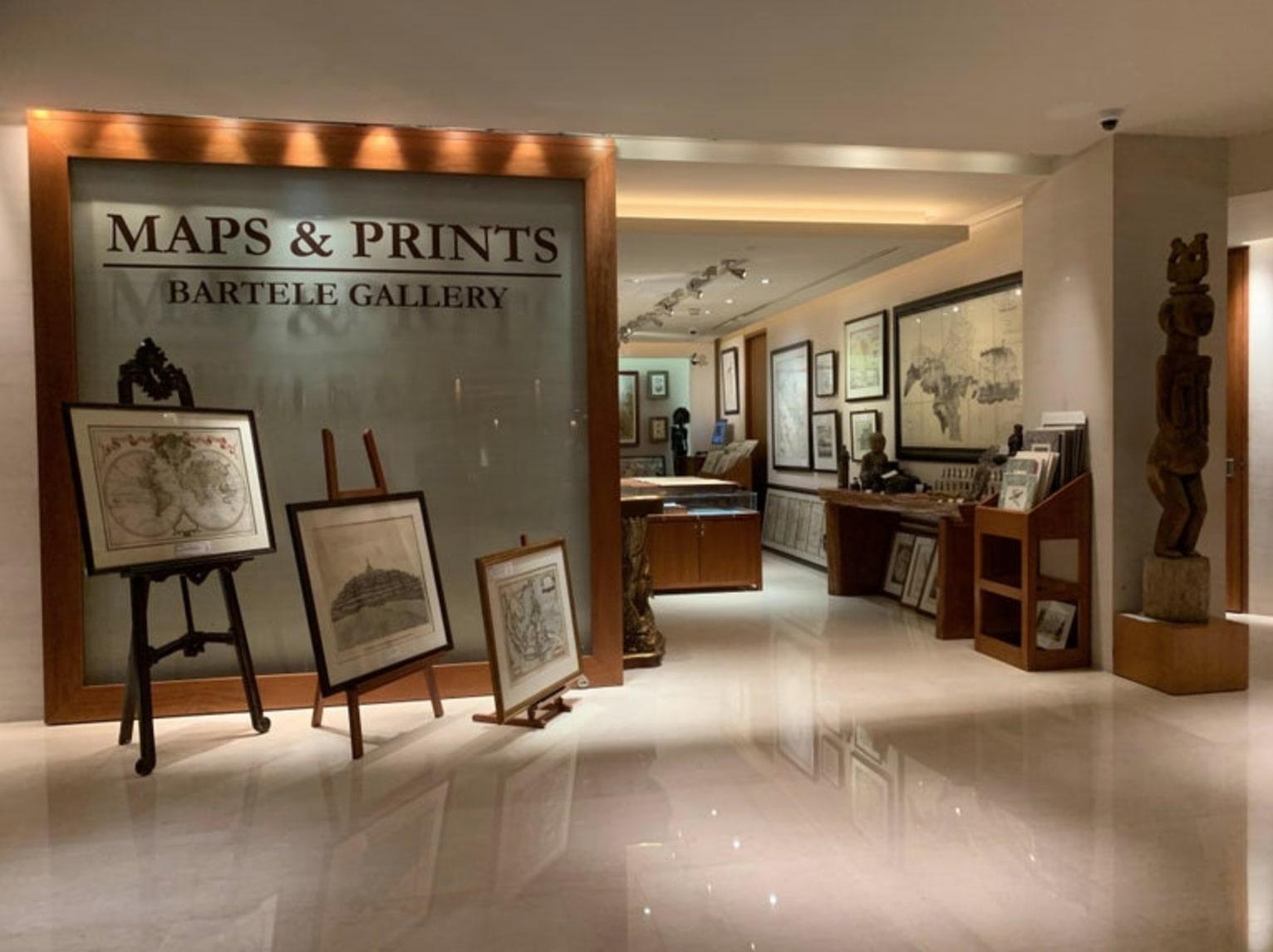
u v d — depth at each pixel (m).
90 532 3.76
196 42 3.75
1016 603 6.14
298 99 4.39
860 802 3.42
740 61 4.01
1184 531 4.96
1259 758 3.84
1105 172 5.12
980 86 4.32
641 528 5.56
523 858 2.99
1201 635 4.77
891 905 2.67
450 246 4.93
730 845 3.07
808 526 9.92
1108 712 4.49
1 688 4.62
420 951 2.46
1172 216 5.11
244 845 3.13
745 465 10.79
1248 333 6.73
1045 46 3.88
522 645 4.49
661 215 6.47
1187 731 4.19
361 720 4.55
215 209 4.70
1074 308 5.39
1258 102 4.58
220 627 4.73
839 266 7.57
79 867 2.98
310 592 3.98
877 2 3.46
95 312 4.60
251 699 4.34
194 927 2.59
